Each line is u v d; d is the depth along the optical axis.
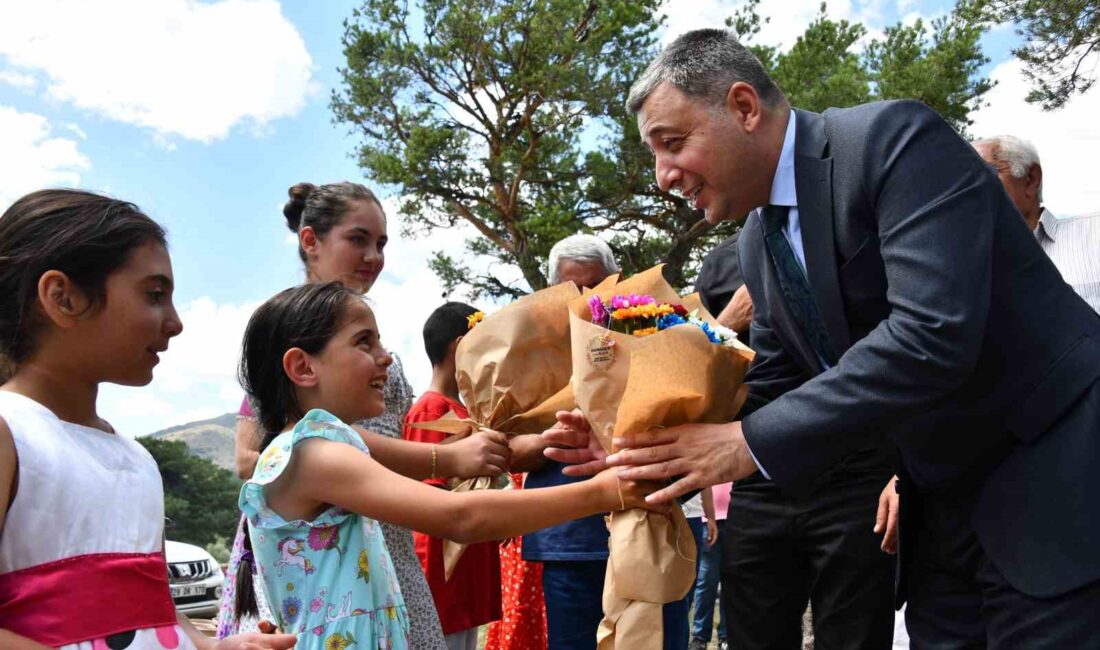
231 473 27.83
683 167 2.31
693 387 2.13
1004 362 2.08
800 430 2.05
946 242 2.00
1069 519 1.99
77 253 1.65
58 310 1.64
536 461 2.77
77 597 1.59
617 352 2.19
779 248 2.46
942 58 13.55
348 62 16.31
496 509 2.04
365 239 3.14
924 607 2.38
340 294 2.33
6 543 1.57
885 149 2.14
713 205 2.39
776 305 2.55
